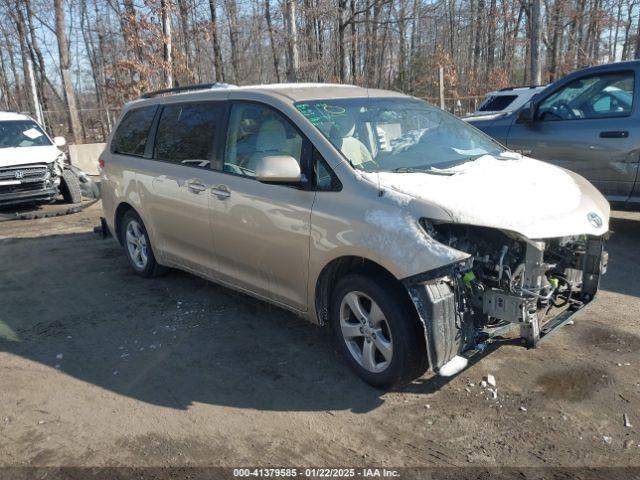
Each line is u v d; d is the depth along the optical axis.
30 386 3.89
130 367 4.10
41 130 11.27
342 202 3.57
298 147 3.92
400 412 3.39
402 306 3.32
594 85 6.52
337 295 3.71
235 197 4.30
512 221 3.23
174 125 5.20
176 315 4.98
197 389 3.76
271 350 4.24
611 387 3.54
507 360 3.91
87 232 8.41
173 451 3.12
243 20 23.95
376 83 26.19
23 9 27.33
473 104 21.56
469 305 3.35
